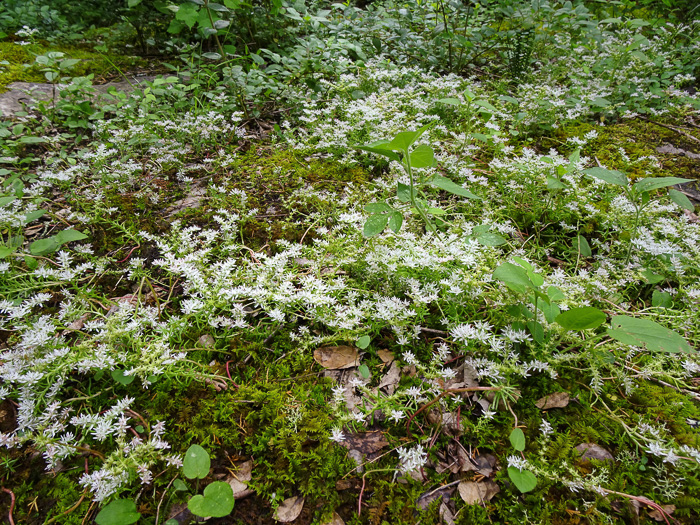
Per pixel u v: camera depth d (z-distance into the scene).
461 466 1.70
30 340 1.80
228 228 2.68
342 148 3.79
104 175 3.24
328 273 2.36
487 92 5.08
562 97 4.92
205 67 4.47
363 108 3.71
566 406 1.91
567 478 1.62
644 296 2.55
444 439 1.78
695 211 3.26
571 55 5.75
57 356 1.77
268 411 1.85
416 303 2.09
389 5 6.39
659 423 1.82
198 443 1.76
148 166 3.69
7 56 5.35
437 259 2.18
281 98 4.65
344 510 1.59
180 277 2.58
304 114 4.44
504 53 5.90
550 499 1.59
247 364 2.11
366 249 2.44
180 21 4.13
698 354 1.99
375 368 2.07
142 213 3.13
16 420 1.82
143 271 2.48
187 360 1.96
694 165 3.80
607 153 3.96
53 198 3.25
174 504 1.55
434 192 3.26
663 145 4.14
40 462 1.69
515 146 4.12
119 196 3.26
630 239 2.69
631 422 1.84
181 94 4.13
